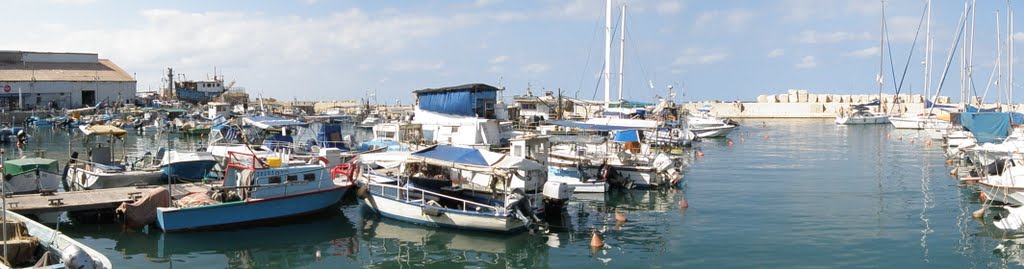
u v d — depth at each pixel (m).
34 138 64.50
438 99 43.34
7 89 89.25
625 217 25.70
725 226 24.06
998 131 42.75
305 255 20.59
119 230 22.77
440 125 40.12
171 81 115.69
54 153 50.22
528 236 22.70
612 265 19.44
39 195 24.44
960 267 18.84
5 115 81.69
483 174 25.89
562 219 25.36
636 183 32.72
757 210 26.97
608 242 22.00
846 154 51.44
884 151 53.88
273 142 40.91
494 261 20.03
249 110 83.88
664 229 23.72
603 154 35.28
